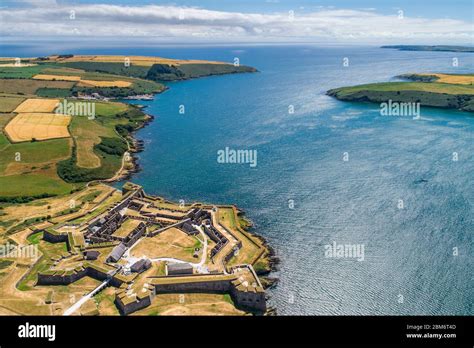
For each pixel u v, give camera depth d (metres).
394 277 153.50
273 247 175.12
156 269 155.00
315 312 137.88
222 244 173.00
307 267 161.12
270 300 143.75
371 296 144.75
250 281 145.75
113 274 149.25
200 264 159.12
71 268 152.88
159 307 136.88
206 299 142.25
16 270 154.50
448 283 149.50
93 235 177.88
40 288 145.12
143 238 179.00
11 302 136.38
